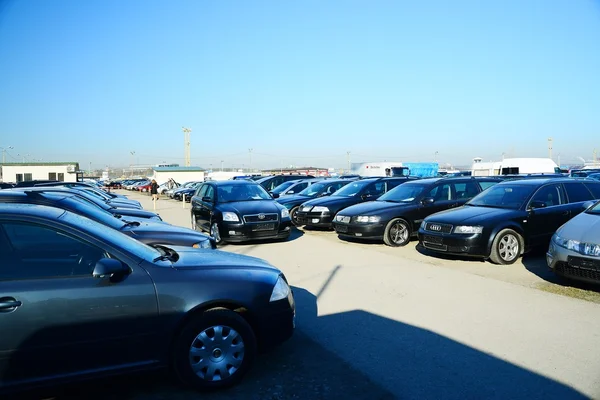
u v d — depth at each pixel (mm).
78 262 3338
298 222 14008
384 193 12766
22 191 6293
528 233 8148
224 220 10727
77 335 3160
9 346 3012
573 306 5492
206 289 3535
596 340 4445
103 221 6113
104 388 3621
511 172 31828
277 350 4332
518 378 3695
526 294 6043
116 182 71438
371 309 5539
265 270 4031
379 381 3682
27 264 3215
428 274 7340
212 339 3543
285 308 3896
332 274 7488
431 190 10836
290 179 22344
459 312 5352
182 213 22625
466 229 7965
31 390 3080
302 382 3682
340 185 16047
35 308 3070
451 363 3992
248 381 3713
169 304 3404
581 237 5941
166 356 3426
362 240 11398
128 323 3289
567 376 3715
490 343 4414
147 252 3797
